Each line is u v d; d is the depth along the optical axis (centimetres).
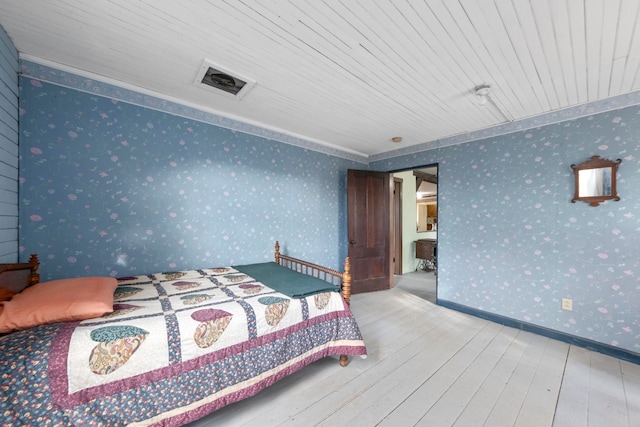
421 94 230
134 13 143
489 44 162
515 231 282
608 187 226
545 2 129
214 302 171
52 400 103
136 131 233
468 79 204
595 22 141
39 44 174
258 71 199
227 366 147
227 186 289
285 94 237
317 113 278
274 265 294
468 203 321
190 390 134
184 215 261
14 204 179
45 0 134
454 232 334
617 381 188
